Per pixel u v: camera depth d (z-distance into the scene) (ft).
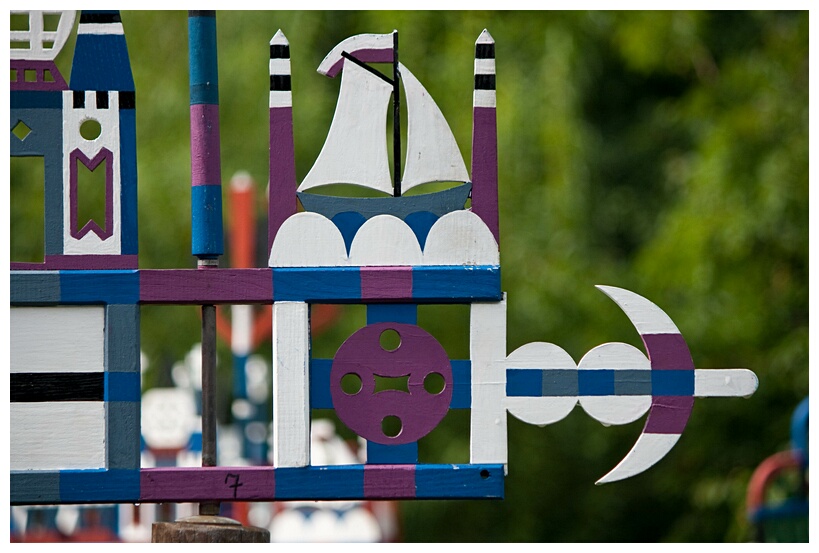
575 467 88.33
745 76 83.30
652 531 93.04
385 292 28.96
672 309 82.64
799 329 80.33
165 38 79.56
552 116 81.41
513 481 87.35
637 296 29.27
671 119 88.63
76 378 28.94
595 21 85.46
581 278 83.20
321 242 29.14
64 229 29.19
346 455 56.95
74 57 29.60
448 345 79.87
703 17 89.35
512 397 28.91
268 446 66.90
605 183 98.22
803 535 54.80
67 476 28.63
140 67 79.05
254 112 77.15
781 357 79.92
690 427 86.48
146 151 77.87
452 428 82.74
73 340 29.04
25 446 28.68
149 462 60.03
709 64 89.35
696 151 87.61
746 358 82.02
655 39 88.53
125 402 28.91
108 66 29.66
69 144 29.40
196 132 29.78
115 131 29.53
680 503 92.53
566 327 82.43
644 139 99.25
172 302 29.22
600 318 82.79
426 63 80.02
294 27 78.54
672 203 93.25
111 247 29.25
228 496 28.63
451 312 80.38
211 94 29.91
